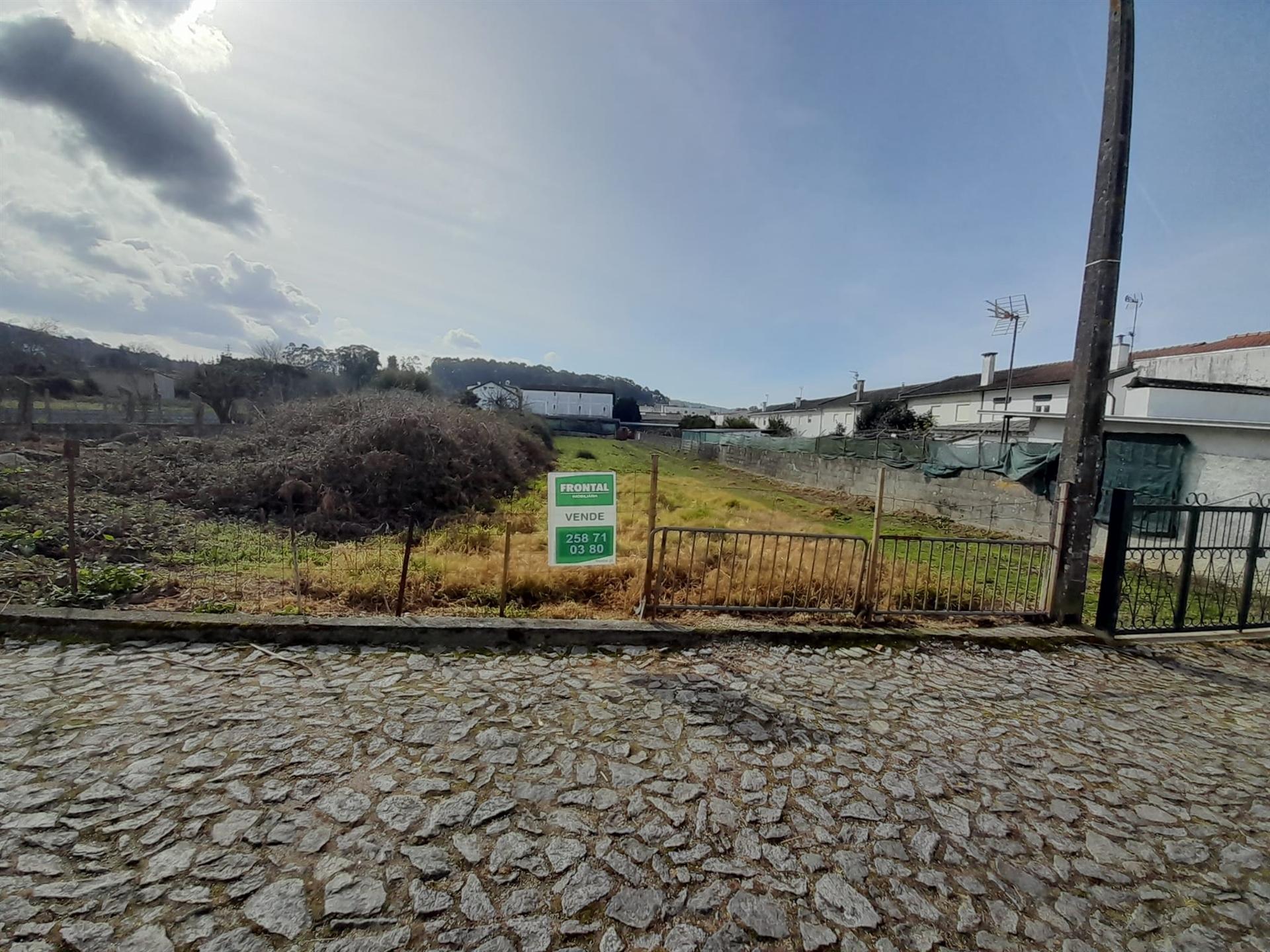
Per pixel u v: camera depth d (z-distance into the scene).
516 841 2.35
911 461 16.42
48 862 2.09
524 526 10.08
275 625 4.27
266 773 2.70
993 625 5.54
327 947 1.82
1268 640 5.55
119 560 6.46
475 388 45.44
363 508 10.59
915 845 2.48
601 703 3.63
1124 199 5.14
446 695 3.61
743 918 2.03
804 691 3.97
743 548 8.34
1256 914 2.22
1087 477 5.51
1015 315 24.28
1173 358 17.30
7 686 3.38
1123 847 2.56
